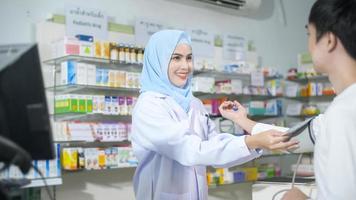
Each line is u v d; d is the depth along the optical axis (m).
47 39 2.78
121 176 3.14
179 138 1.64
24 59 0.92
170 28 3.48
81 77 2.71
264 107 3.88
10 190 1.03
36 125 0.92
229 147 1.52
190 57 2.01
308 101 4.30
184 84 1.99
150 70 1.97
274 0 4.46
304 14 4.79
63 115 2.81
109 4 3.14
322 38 0.95
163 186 1.83
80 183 2.92
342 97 0.91
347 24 0.90
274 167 3.90
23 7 2.74
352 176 0.83
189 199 1.86
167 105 1.83
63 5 2.91
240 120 1.78
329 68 0.96
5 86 0.92
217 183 3.37
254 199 3.27
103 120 2.97
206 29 3.78
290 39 4.59
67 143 2.74
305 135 1.28
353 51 0.91
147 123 1.75
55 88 2.79
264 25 4.32
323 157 0.88
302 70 4.17
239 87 3.64
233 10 4.00
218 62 3.78
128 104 2.96
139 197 1.92
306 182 2.93
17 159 0.90
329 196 0.84
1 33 2.64
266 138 1.40
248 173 3.59
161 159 1.85
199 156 1.59
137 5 3.30
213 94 3.54
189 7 3.66
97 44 2.80
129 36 3.19
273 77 4.08
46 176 2.45
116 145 2.97
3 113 0.92
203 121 2.03
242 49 4.01
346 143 0.85
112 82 2.86
